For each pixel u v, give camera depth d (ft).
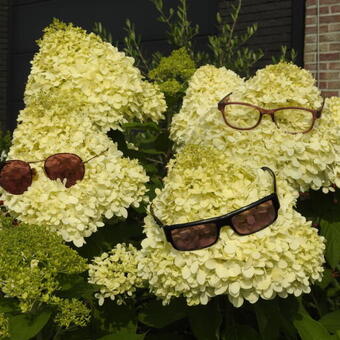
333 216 3.32
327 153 3.05
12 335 2.46
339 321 3.08
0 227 2.84
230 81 3.96
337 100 3.52
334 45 7.56
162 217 2.66
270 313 2.74
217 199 2.57
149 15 9.83
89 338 2.97
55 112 3.03
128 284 2.87
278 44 8.30
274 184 2.61
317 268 2.69
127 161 3.17
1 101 12.62
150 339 3.05
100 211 2.97
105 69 3.35
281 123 3.13
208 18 9.12
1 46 12.54
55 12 11.55
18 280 2.42
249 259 2.47
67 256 2.57
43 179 2.94
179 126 3.81
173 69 4.99
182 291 2.58
